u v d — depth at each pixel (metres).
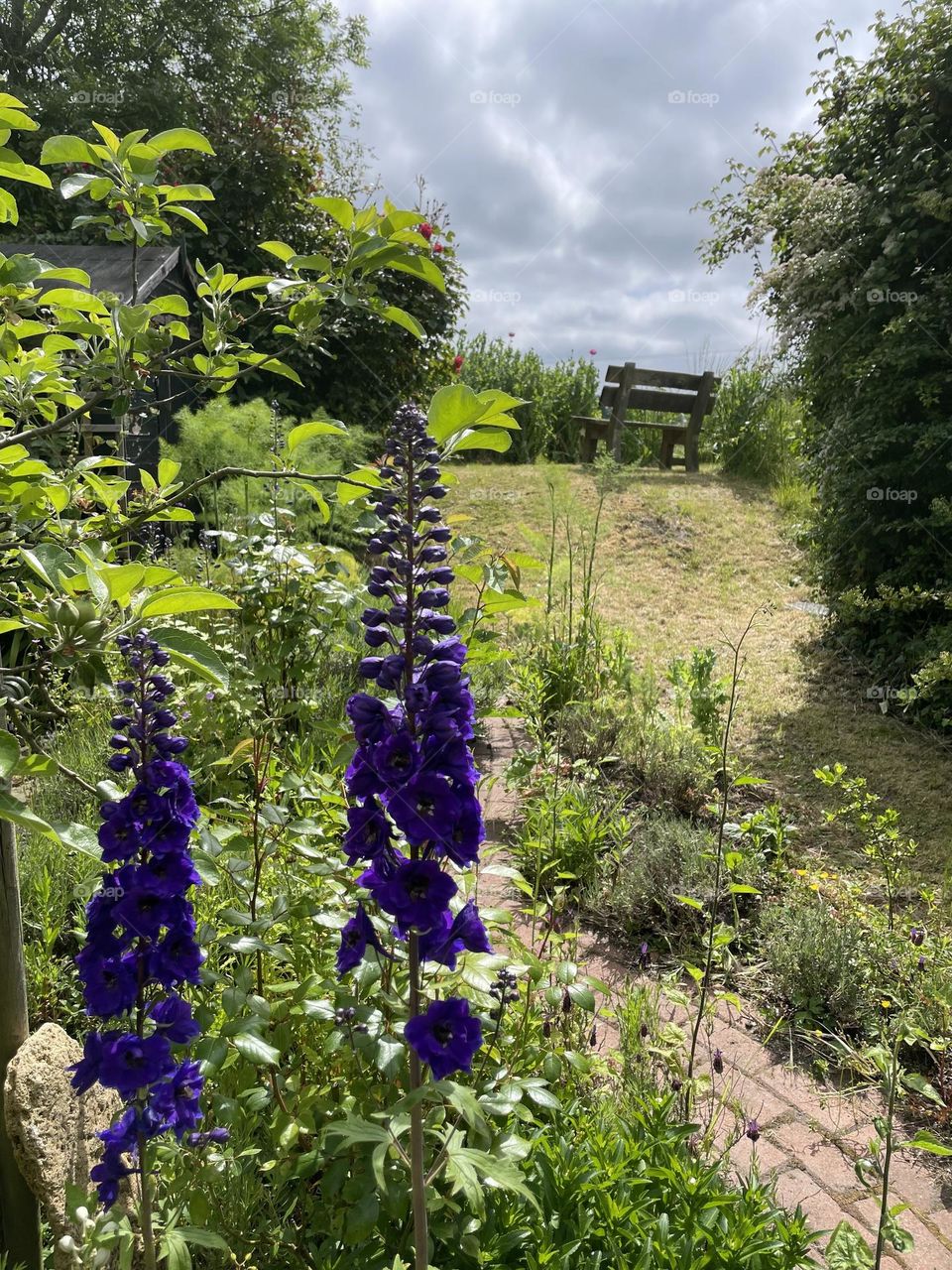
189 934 1.49
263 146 11.51
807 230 6.42
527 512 9.91
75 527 2.04
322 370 10.52
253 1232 1.81
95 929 1.45
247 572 3.71
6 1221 1.90
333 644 4.76
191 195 2.08
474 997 1.92
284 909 2.09
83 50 16.88
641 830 4.34
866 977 3.18
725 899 3.76
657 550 9.17
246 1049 1.72
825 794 4.93
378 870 1.41
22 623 1.42
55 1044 1.87
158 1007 1.49
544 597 7.94
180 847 1.46
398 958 1.71
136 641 1.48
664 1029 2.61
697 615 7.90
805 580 7.40
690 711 5.64
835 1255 1.96
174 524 6.21
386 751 1.34
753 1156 2.30
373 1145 1.80
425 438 1.44
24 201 11.43
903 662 6.20
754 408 11.52
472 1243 1.71
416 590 1.46
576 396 15.00
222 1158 1.81
